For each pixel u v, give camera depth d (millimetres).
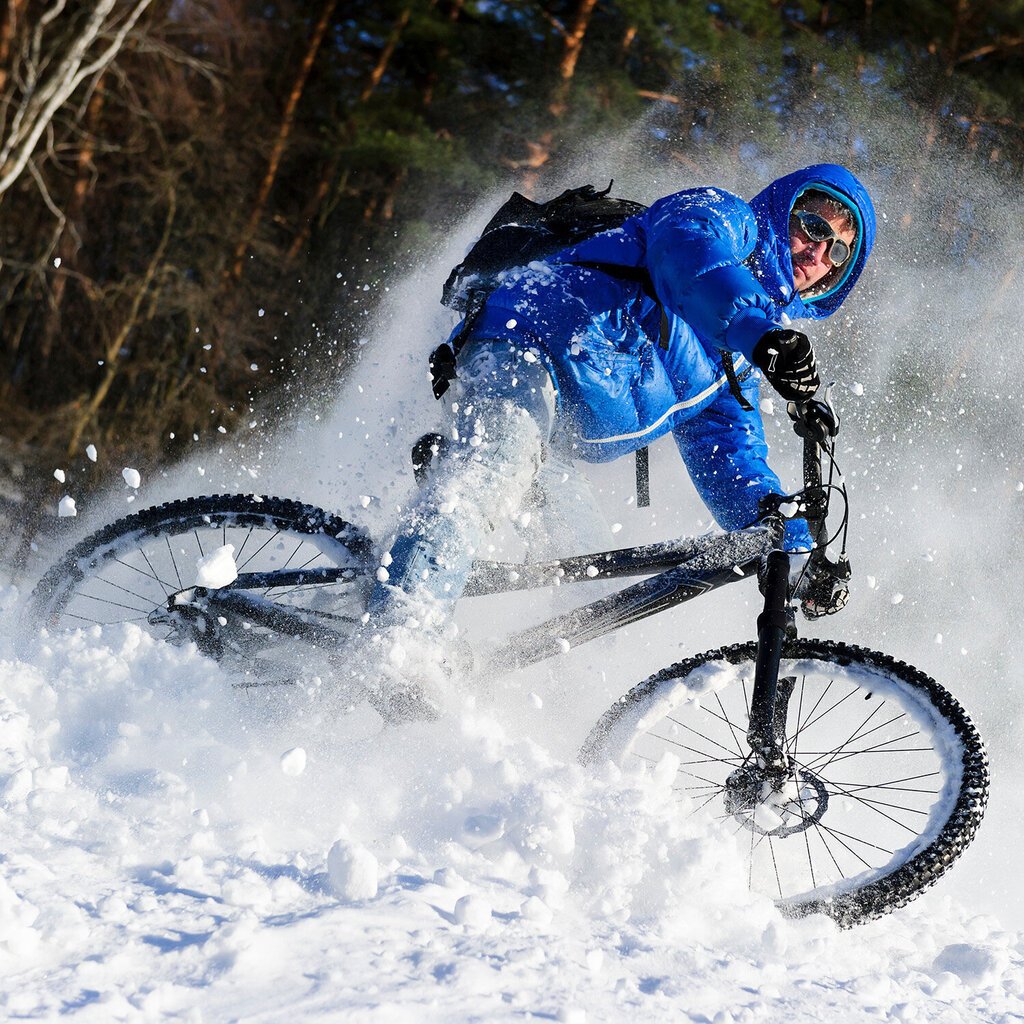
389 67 19328
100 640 3316
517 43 17891
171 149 17016
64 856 2092
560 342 3090
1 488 10625
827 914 2748
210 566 2754
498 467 3018
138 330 16219
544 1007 1758
